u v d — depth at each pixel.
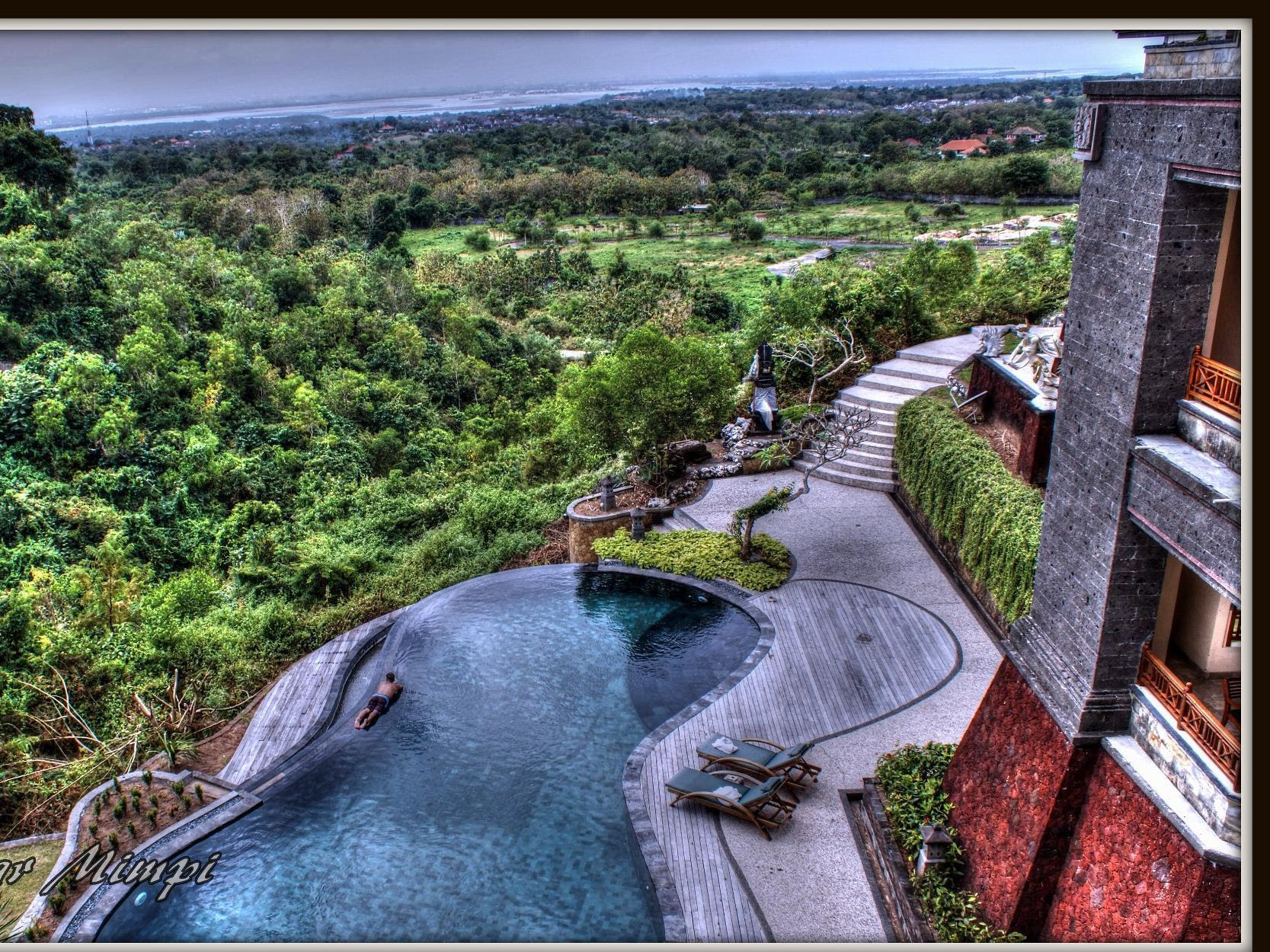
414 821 10.30
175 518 25.72
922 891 8.30
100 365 29.89
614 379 17.94
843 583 14.69
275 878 9.66
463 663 13.36
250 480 28.34
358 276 50.47
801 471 19.23
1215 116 5.35
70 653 14.63
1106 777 6.95
